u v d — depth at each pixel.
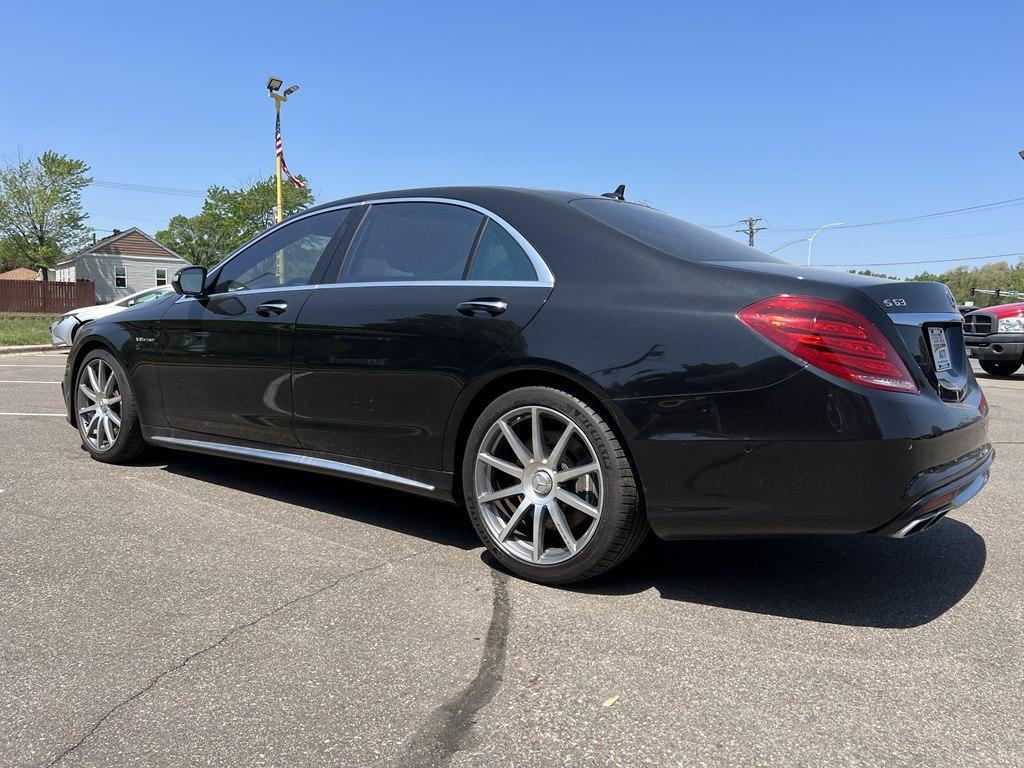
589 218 3.01
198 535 3.41
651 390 2.57
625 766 1.80
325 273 3.63
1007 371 12.33
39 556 3.12
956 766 1.81
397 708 2.04
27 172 54.47
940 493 2.47
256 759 1.81
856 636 2.49
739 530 2.53
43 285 36.16
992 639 2.48
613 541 2.70
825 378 2.36
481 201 3.26
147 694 2.09
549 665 2.28
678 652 2.37
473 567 3.08
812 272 2.69
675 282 2.68
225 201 59.72
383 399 3.25
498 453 3.02
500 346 2.89
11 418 6.46
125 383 4.52
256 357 3.74
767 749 1.87
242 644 2.39
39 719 1.97
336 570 3.02
